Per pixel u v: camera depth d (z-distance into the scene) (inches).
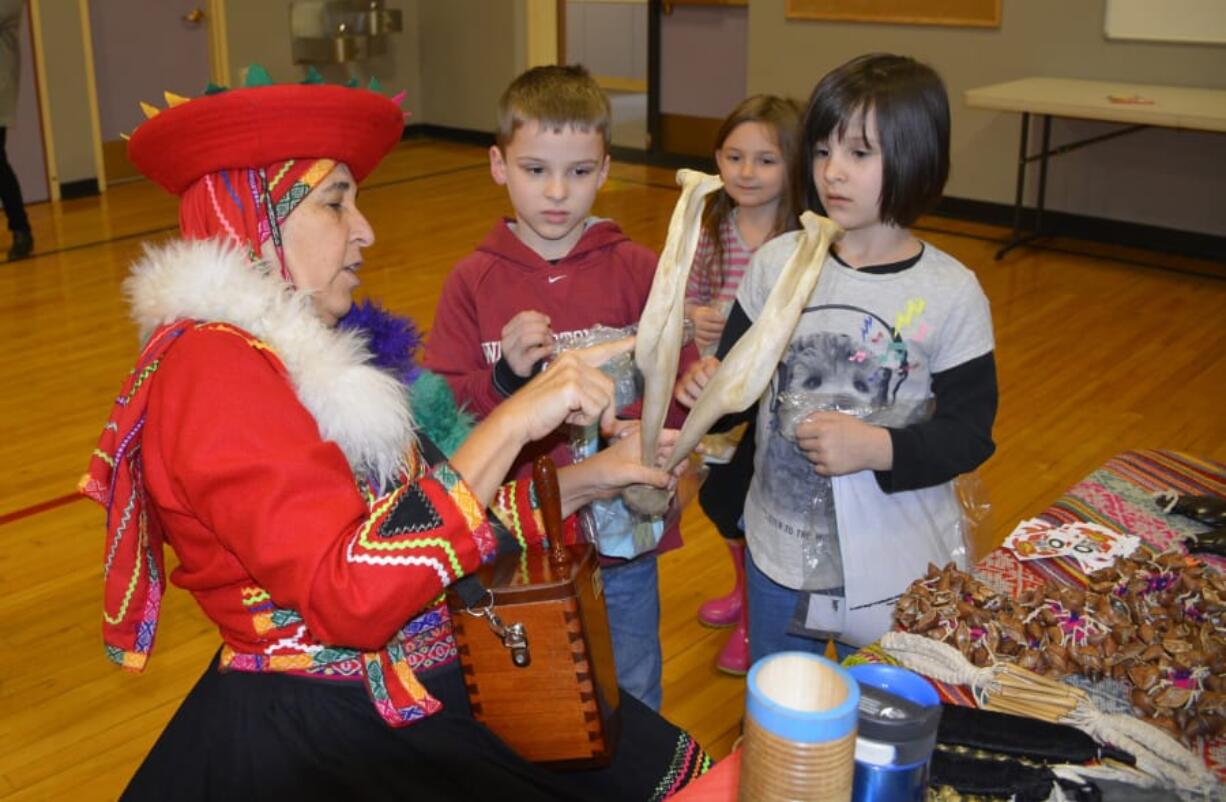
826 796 30.9
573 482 61.4
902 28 261.6
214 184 51.0
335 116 50.8
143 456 47.0
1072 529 64.3
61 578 115.1
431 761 49.3
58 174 284.8
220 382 44.8
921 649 51.3
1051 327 187.3
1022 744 45.1
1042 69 244.5
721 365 51.5
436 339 76.2
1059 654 50.6
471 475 47.4
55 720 93.7
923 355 67.3
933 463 64.5
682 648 104.2
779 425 69.9
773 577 71.7
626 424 68.1
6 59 222.8
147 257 50.2
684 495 75.7
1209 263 225.8
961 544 71.3
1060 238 244.7
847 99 63.9
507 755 50.5
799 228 74.1
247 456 43.5
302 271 52.6
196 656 102.4
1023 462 138.0
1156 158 231.8
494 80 346.6
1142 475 71.6
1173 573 55.5
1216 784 43.9
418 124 368.5
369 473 49.5
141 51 302.0
